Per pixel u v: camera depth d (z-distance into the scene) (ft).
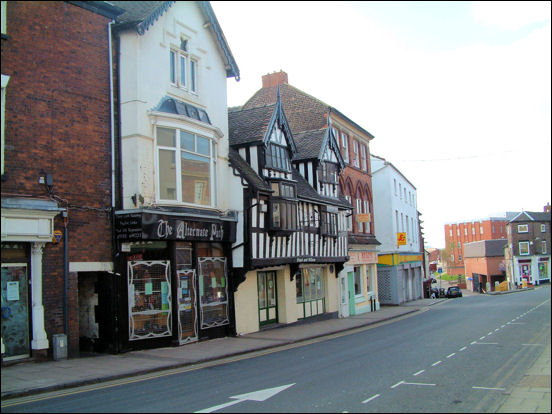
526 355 39.68
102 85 44.60
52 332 39.17
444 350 43.39
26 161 38.19
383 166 126.93
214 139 54.85
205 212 51.83
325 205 79.05
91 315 44.60
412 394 27.20
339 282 89.30
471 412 23.49
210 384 30.81
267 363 39.50
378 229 125.90
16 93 37.91
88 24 43.80
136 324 45.21
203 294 53.31
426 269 188.44
